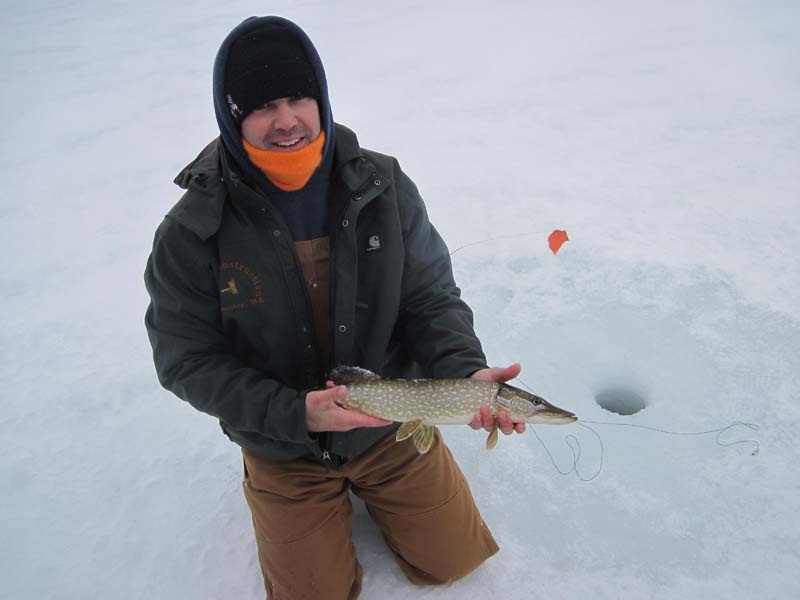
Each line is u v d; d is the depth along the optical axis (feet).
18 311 9.13
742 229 8.61
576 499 5.73
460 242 9.13
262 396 4.18
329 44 19.39
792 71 13.12
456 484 4.93
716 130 11.33
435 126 13.09
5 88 19.44
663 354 7.19
